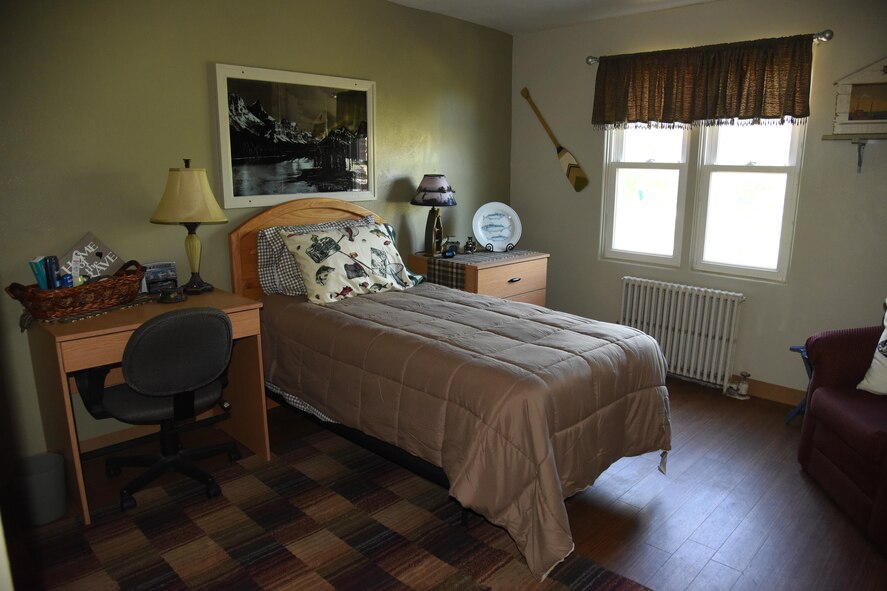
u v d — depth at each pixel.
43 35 2.53
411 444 2.34
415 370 2.34
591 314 4.60
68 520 2.40
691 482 2.71
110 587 2.03
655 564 2.15
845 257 3.36
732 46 3.53
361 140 3.78
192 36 2.97
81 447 2.90
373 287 3.28
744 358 3.81
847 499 2.40
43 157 2.60
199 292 2.88
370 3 3.71
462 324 2.72
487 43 4.52
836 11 3.21
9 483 2.51
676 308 3.97
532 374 2.14
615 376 2.38
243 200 3.26
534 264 4.25
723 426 3.31
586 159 4.42
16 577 2.07
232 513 2.46
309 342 2.82
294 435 3.16
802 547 2.25
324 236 3.22
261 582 2.05
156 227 2.97
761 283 3.68
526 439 2.03
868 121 3.18
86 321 2.38
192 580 2.06
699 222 3.94
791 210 3.55
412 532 2.34
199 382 2.42
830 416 2.50
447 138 4.36
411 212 4.21
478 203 4.71
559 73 4.48
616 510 2.49
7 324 2.57
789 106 3.35
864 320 3.35
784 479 2.74
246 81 3.18
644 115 3.97
